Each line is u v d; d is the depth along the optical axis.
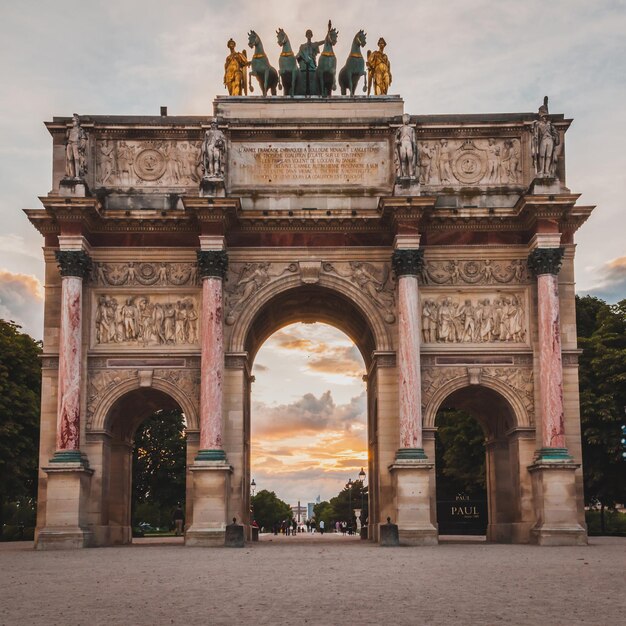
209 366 56.22
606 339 79.75
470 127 60.47
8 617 20.52
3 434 78.12
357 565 35.50
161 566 35.81
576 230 59.25
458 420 92.19
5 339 82.56
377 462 60.03
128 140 60.62
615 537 72.38
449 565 35.16
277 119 60.97
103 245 59.31
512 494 59.44
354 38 63.94
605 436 76.00
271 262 59.41
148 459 107.94
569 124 60.62
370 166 60.62
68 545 53.50
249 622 19.41
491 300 59.16
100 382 58.00
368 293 59.16
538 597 23.50
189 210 57.47
